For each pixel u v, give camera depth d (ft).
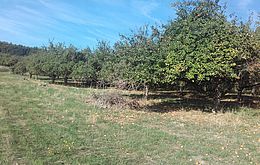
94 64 147.13
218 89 64.64
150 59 59.21
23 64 206.90
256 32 67.05
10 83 98.43
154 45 61.21
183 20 64.75
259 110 66.80
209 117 57.82
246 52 60.80
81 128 41.65
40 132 37.24
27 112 49.90
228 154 33.81
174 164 29.76
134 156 31.32
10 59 265.75
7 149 29.99
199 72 57.93
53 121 44.75
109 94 67.26
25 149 30.37
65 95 76.59
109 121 48.11
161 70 59.47
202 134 43.47
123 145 34.73
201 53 58.13
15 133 35.94
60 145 32.58
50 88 92.63
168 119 54.03
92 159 29.04
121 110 60.85
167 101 81.20
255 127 50.88
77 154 30.45
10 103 58.03
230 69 57.52
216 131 46.06
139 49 60.59
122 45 73.00
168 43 62.69
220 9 65.92
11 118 44.50
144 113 59.31
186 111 64.08
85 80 153.28
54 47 174.60
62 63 160.25
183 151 33.94
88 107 60.13
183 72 59.82
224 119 56.39
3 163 26.27
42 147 31.37
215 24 60.64
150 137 39.11
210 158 32.32
